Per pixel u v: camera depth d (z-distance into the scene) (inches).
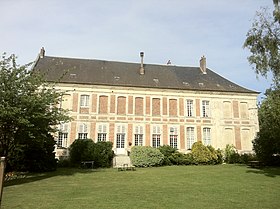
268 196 431.5
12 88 576.1
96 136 1248.2
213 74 1531.7
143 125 1296.8
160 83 1373.0
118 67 1440.7
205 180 624.4
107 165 1006.4
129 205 362.0
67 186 534.6
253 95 1413.6
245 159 1200.2
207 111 1375.5
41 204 366.0
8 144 625.3
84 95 1280.8
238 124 1374.3
